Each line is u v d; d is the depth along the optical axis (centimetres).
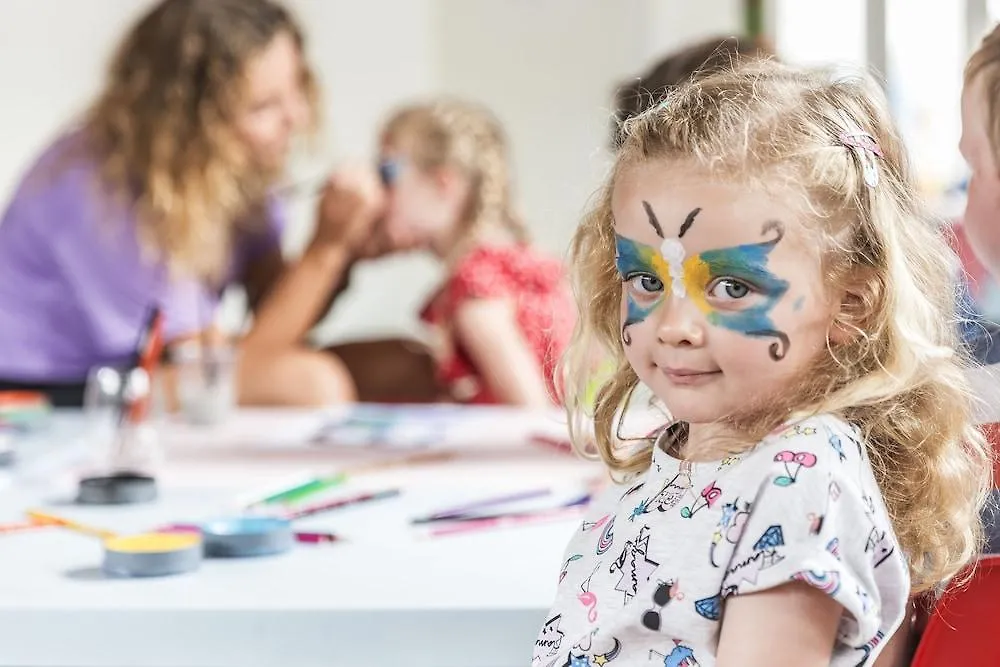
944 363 71
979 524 75
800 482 65
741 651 64
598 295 81
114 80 267
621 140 75
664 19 320
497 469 135
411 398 286
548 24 325
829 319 69
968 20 291
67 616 84
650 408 85
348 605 84
